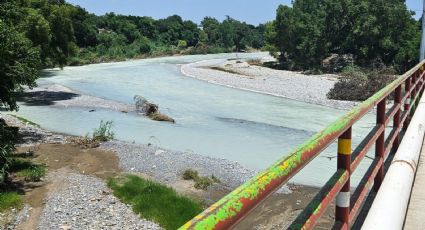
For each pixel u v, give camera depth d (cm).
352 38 5984
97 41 8644
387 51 5859
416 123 606
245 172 1598
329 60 6500
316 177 1515
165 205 1234
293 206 1254
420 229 426
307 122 2612
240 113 2886
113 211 1192
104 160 1698
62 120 2541
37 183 1391
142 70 5762
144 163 1659
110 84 4278
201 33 12262
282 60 7300
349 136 295
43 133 2134
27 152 1770
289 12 6794
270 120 2661
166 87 4144
